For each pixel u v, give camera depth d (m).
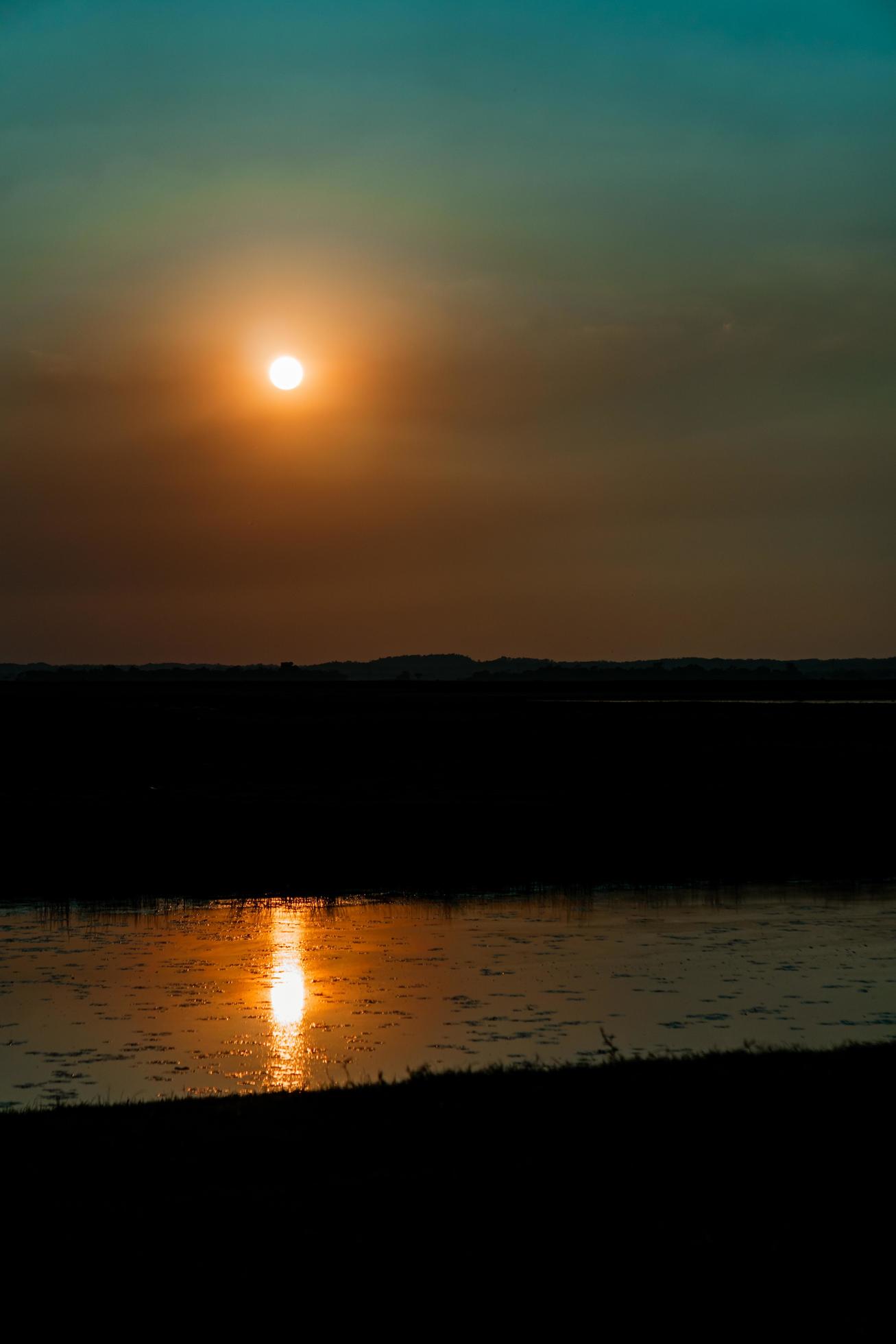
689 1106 12.73
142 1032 19.84
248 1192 10.60
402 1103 13.20
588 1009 21.36
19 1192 10.70
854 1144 11.53
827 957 25.77
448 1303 8.66
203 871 35.53
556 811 46.00
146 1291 8.88
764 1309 8.55
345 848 38.94
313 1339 8.30
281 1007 21.44
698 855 38.50
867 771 60.38
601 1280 8.94
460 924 29.58
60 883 34.06
